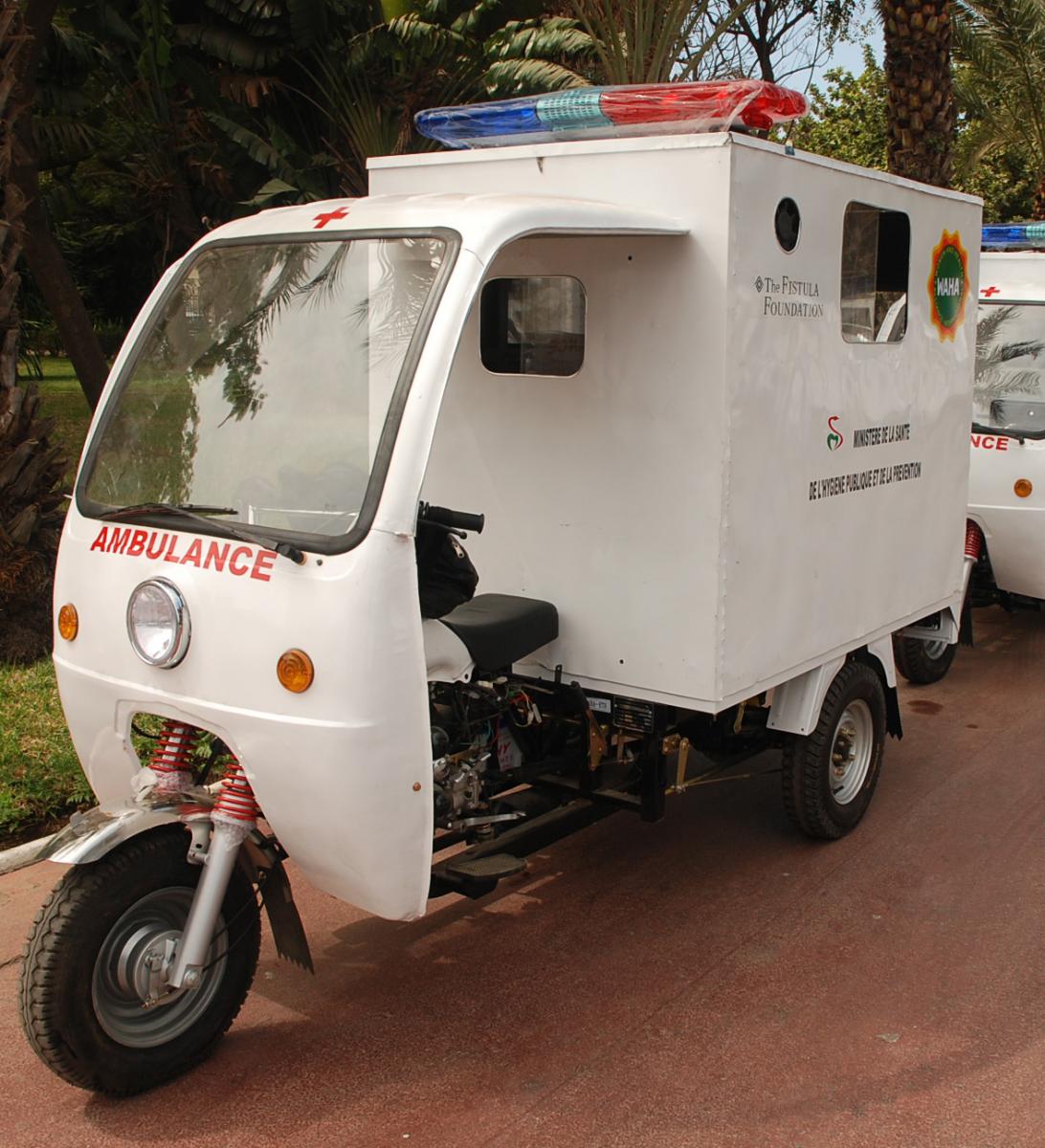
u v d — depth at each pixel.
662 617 4.25
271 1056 3.78
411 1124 3.46
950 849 5.32
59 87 10.77
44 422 7.16
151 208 11.64
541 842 4.31
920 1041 3.87
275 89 10.77
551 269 4.31
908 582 5.61
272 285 3.79
